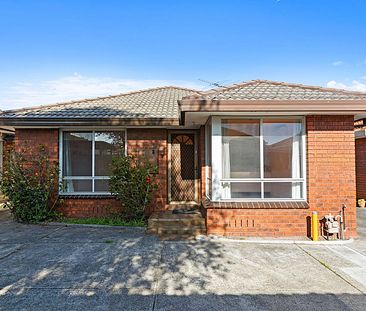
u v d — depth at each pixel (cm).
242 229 704
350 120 716
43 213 852
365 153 1261
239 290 415
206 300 384
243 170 736
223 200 723
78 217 885
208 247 619
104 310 355
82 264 511
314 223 665
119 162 838
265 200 727
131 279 448
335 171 711
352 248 620
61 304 370
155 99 1155
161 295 397
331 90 745
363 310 361
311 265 516
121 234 725
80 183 924
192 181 1038
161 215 820
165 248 611
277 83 830
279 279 455
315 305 373
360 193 1284
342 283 440
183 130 1033
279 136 740
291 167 741
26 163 885
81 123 858
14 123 848
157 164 909
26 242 648
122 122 861
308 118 718
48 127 887
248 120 738
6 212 1026
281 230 702
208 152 836
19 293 400
